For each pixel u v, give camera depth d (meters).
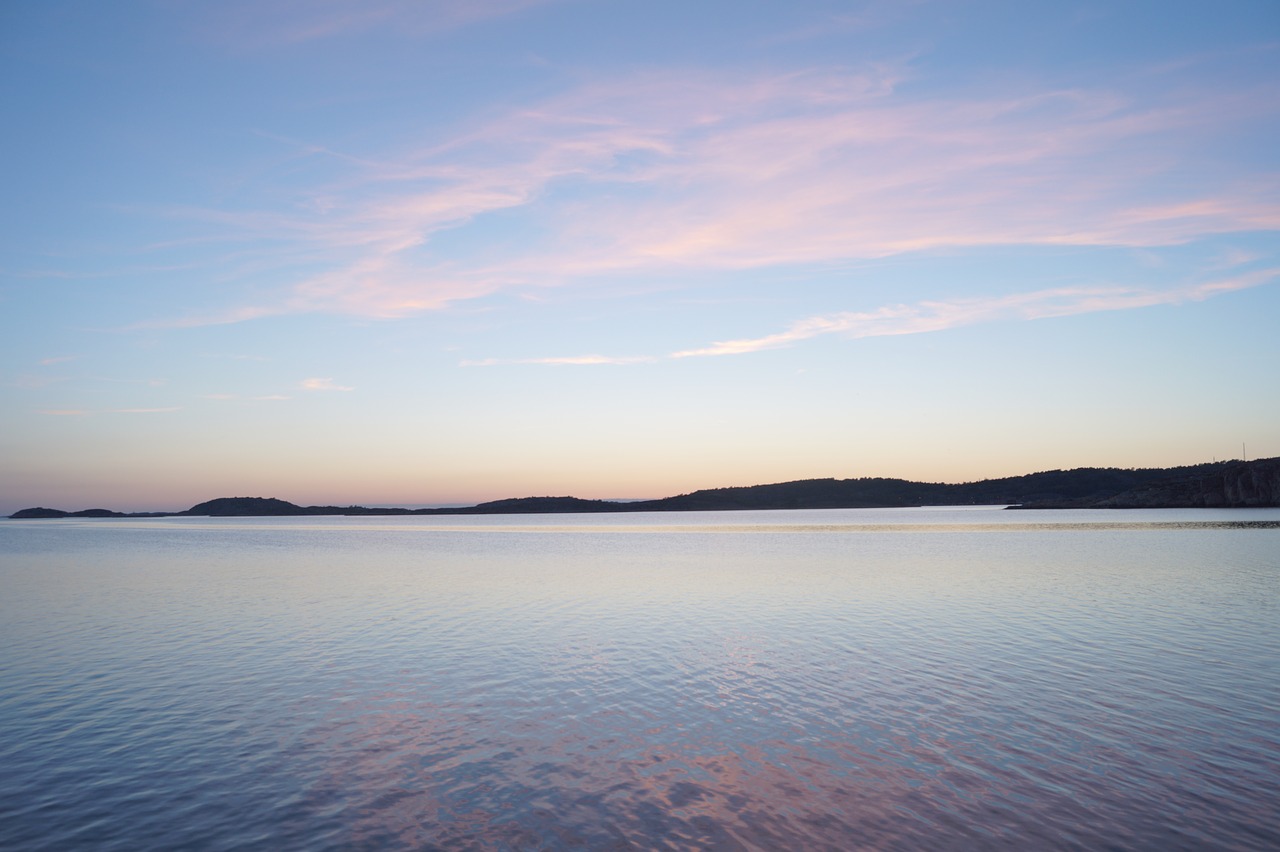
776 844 10.74
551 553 73.31
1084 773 13.03
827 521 179.88
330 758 14.44
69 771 13.88
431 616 31.61
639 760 14.12
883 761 13.80
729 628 27.75
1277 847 10.43
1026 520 150.62
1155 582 39.66
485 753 14.62
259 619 31.11
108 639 26.73
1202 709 16.56
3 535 141.62
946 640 24.62
